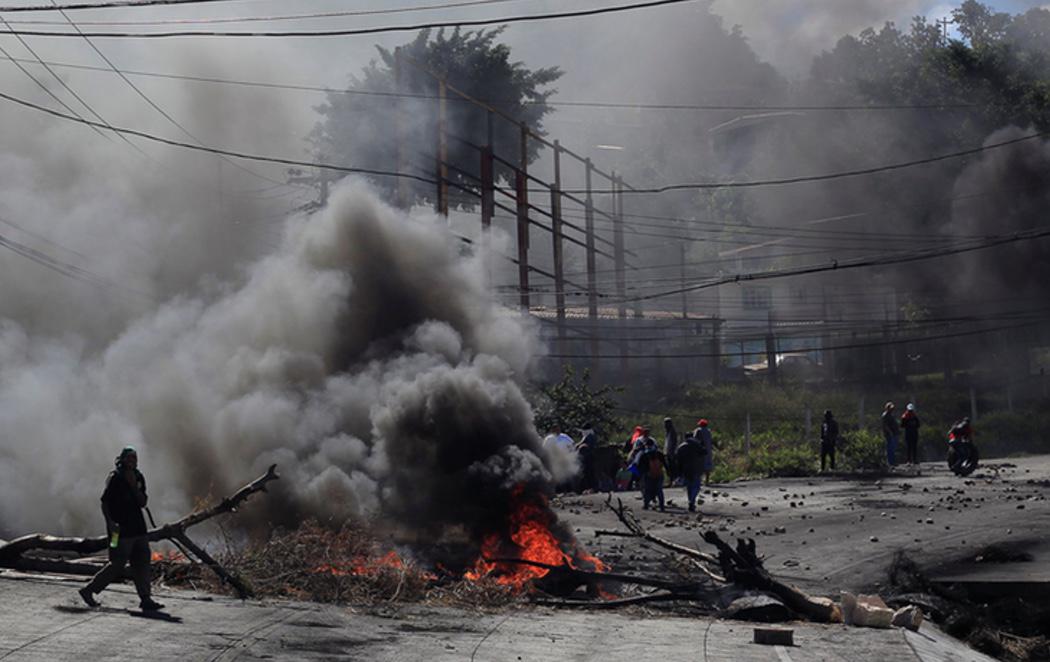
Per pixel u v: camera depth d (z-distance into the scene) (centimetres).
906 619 2703
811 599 2866
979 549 3809
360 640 2261
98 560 3114
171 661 1967
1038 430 9888
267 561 2906
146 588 2452
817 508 5253
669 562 3597
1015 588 3159
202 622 2333
